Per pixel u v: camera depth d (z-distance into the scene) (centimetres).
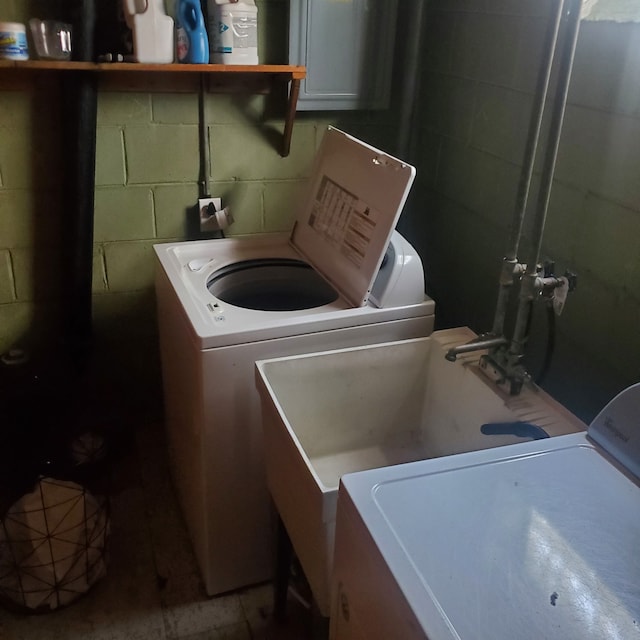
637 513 95
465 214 203
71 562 176
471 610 78
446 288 218
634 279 139
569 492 98
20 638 170
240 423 164
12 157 199
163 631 174
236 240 206
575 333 158
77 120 190
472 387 147
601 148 145
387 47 212
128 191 214
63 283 212
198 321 157
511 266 140
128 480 225
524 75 169
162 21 182
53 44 181
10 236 209
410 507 94
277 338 158
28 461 212
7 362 213
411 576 83
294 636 173
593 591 82
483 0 183
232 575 184
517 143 175
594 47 144
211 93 210
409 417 169
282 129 222
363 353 156
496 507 95
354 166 179
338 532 103
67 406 222
